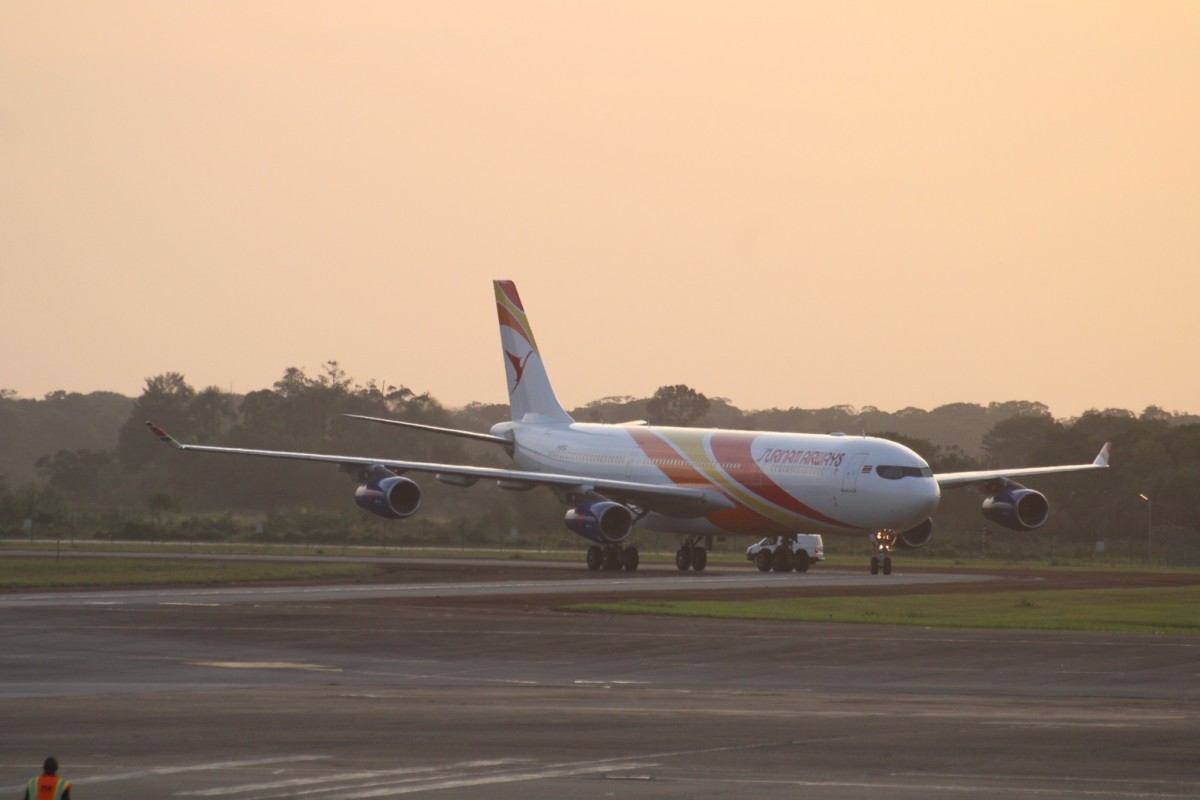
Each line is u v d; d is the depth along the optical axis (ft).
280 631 463.83
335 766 233.14
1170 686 347.56
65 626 476.54
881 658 399.44
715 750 248.93
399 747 251.19
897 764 236.22
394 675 364.58
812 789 215.31
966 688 343.05
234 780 221.05
